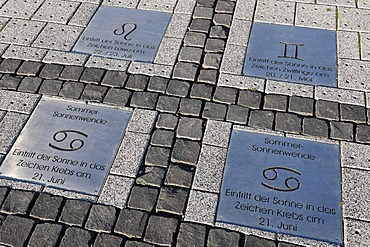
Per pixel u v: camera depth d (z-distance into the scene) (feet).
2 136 13.42
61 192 12.05
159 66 15.72
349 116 13.94
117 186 12.19
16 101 14.53
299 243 10.96
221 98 14.57
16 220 11.48
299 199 11.79
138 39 16.79
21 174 12.43
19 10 18.19
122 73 15.44
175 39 16.81
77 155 12.89
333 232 11.16
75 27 17.37
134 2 18.57
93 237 11.20
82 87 14.98
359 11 17.97
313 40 16.69
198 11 18.11
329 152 12.94
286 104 14.35
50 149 13.05
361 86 14.90
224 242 11.02
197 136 13.43
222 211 11.61
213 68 15.64
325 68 15.56
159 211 11.68
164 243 11.04
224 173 12.44
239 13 17.99
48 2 18.63
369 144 13.16
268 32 17.06
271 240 11.03
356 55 16.05
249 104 14.38
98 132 13.55
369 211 11.57
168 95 14.73
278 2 18.53
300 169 12.50
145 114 14.11
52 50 16.35
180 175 12.42
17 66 15.72
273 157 12.81
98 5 18.42
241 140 13.29
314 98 14.55
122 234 11.25
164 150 13.07
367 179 12.26
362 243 10.96
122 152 13.00
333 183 12.16
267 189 12.03
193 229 11.27
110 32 17.11
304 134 13.46
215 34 17.02
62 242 11.08
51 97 14.66
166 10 18.17
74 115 14.06
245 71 15.51
